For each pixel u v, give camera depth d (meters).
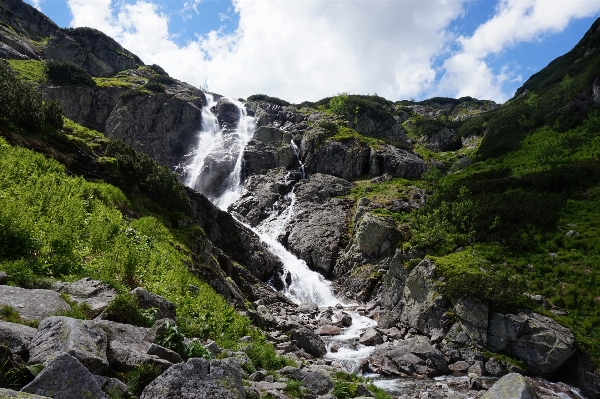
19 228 10.64
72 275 10.68
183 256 22.12
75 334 5.41
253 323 22.08
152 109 70.94
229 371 5.61
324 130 69.88
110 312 8.06
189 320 12.50
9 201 12.71
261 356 12.74
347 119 87.38
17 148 19.67
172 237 24.00
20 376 4.64
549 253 27.69
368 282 35.91
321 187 54.97
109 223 16.55
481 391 17.19
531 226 31.09
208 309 15.99
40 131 23.50
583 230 29.12
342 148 64.25
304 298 36.97
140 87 76.25
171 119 71.75
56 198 15.41
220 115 79.00
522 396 6.49
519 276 26.22
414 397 16.05
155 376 5.82
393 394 16.64
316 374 10.45
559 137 48.56
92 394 4.41
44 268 10.12
